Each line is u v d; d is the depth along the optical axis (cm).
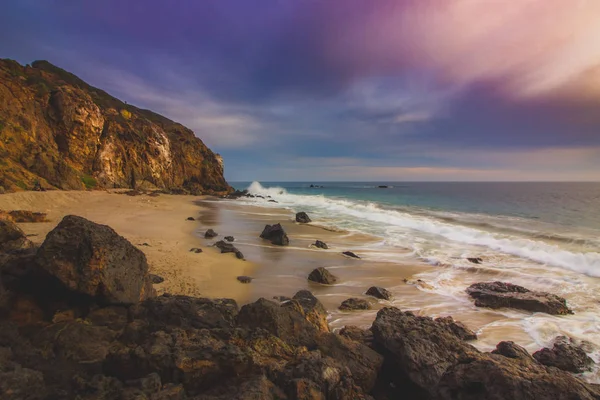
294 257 1741
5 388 454
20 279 789
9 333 653
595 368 746
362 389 654
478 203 5112
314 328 779
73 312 775
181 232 2189
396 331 751
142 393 491
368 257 1778
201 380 558
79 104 4809
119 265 820
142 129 6256
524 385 471
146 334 695
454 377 532
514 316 1052
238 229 2517
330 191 11169
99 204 3177
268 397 513
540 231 2473
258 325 746
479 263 1648
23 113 4044
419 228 2714
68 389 529
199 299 851
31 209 2403
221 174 8419
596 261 1548
